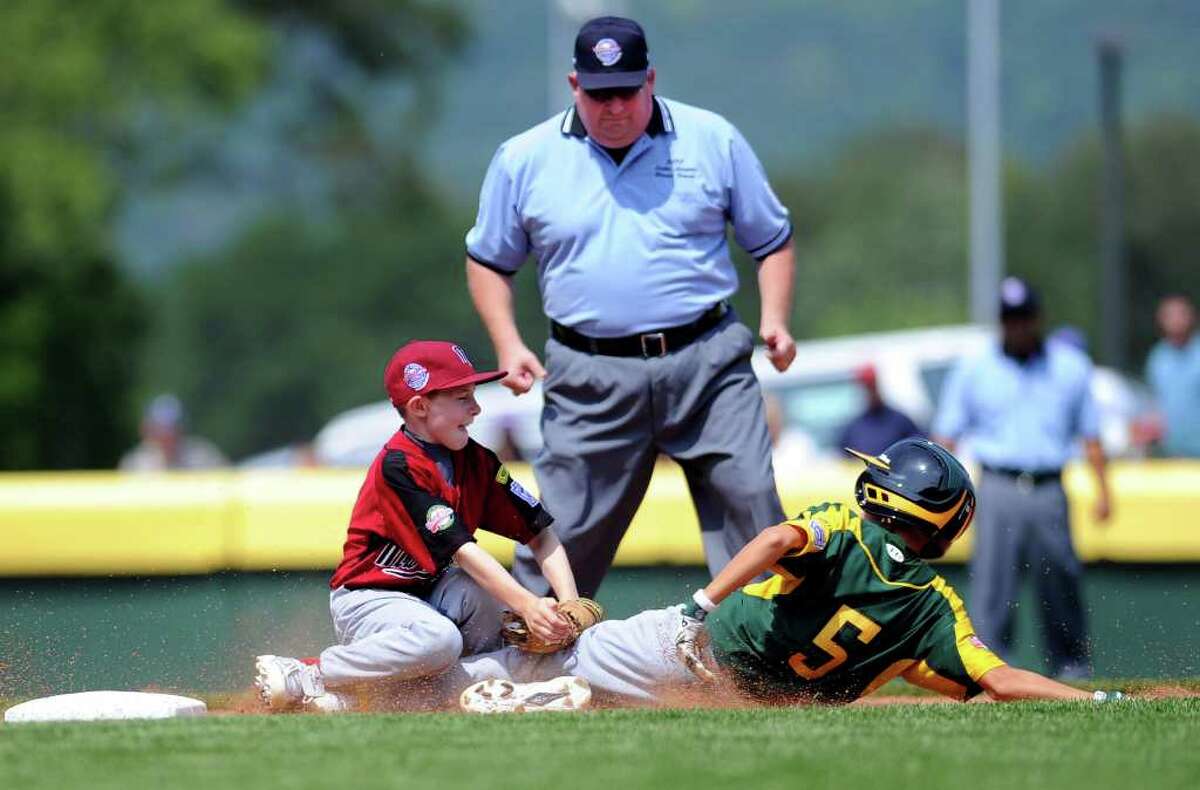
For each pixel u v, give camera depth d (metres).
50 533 30.58
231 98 107.19
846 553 19.48
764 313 21.94
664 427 21.31
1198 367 46.81
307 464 60.25
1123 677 29.28
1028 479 30.44
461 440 19.81
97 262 101.25
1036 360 30.70
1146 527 32.16
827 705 19.86
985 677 19.27
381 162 175.88
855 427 39.22
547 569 20.61
